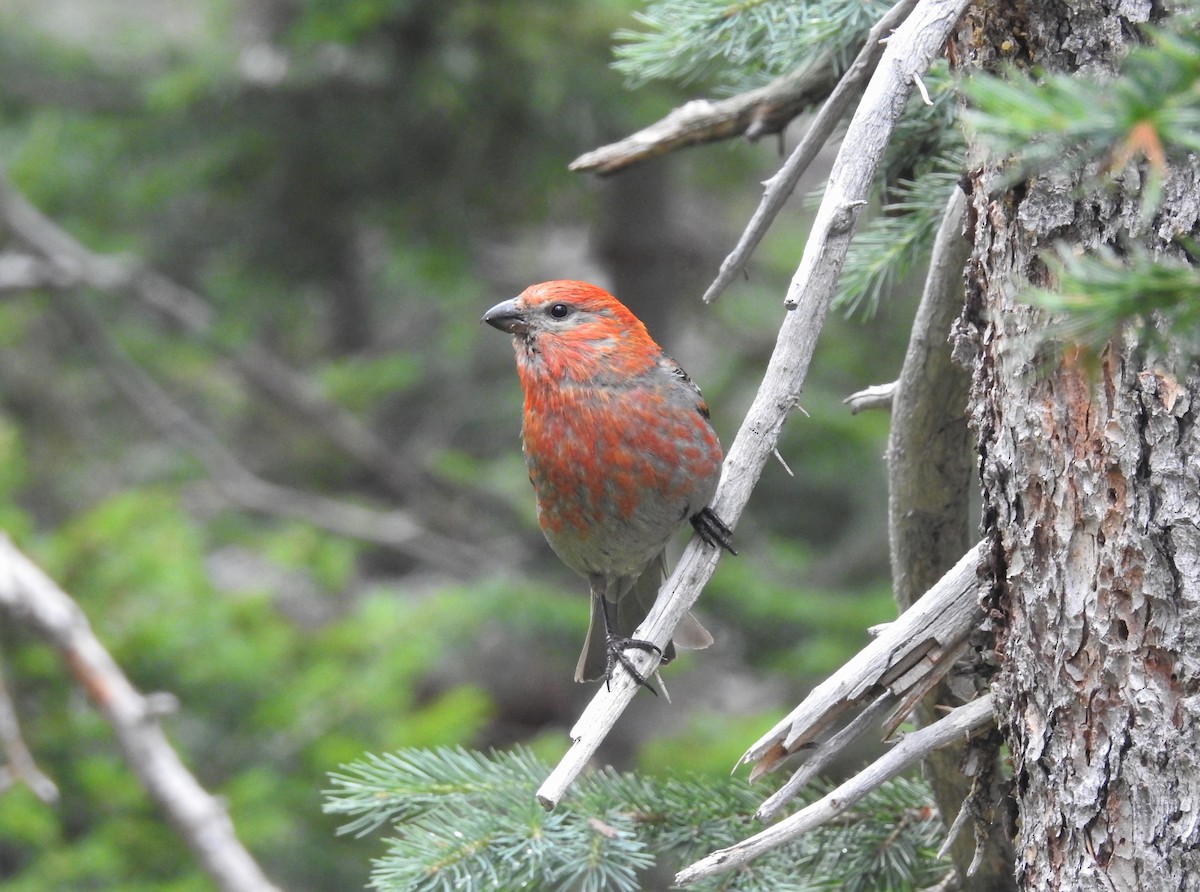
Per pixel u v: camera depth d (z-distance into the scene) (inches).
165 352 716.0
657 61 247.3
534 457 270.1
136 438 756.6
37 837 423.5
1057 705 166.7
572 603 591.5
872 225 258.8
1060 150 99.3
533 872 213.8
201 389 773.3
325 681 478.0
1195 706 154.7
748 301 737.6
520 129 600.1
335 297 800.9
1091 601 162.6
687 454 259.4
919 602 184.7
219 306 693.9
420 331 842.2
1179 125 85.8
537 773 239.3
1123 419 158.6
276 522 728.3
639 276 690.8
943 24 166.7
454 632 560.7
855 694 183.5
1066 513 165.0
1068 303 93.8
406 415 805.9
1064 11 164.1
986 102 90.5
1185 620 155.6
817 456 669.9
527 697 832.3
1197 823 154.5
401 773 236.1
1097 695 162.2
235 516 724.7
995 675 184.1
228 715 474.0
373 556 824.9
